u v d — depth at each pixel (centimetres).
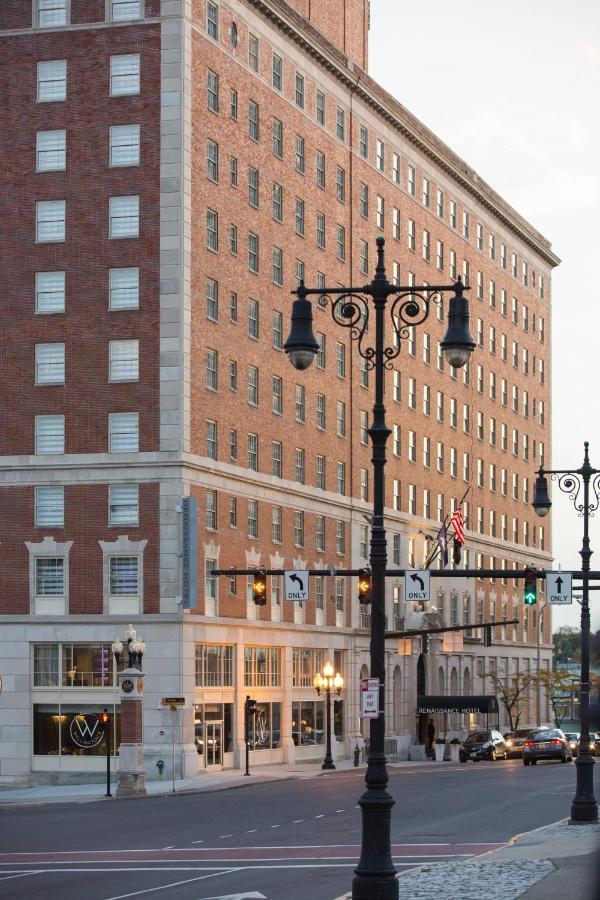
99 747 8194
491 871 3186
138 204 8425
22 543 8388
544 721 16275
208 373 8725
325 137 10712
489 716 14512
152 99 8456
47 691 8288
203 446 8588
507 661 15225
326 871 3534
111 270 8431
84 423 8381
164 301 8350
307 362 2961
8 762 8256
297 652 10012
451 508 13475
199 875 3522
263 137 9638
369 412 11525
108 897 3108
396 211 12156
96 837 4659
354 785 7162
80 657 8294
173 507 8244
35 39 8600
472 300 14175
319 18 10975
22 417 8469
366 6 12100
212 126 8838
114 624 8244
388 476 11881
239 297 9194
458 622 13612
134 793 6975
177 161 8394
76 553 8325
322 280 10619
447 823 4741
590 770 4334
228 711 8938
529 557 16075
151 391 8331
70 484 8362
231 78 9138
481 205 14500
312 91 10494
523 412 16012
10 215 8569
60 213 8512
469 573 5928
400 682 11975
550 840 3900
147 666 8194
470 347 2886
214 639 8631
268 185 9706
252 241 9456
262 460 9500
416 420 12575
